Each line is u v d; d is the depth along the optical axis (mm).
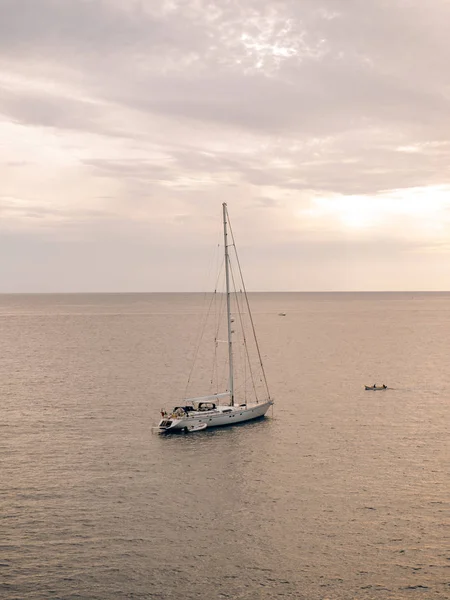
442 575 43031
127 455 69688
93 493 57531
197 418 81188
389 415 89562
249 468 64938
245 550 46500
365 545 47188
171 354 168500
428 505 54500
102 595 40594
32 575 42844
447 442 74250
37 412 91375
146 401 100375
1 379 122188
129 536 48656
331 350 182250
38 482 60438
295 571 43562
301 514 52719
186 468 65000
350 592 41031
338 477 61781
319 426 83062
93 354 167500
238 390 112750
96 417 88312
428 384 117812
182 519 51781
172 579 42500
